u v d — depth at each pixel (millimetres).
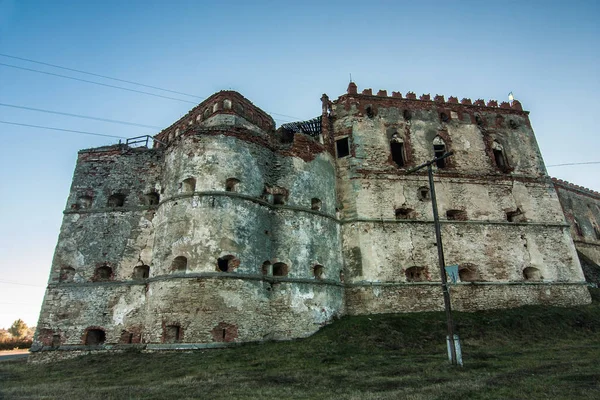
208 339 19109
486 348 20047
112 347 22094
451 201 29500
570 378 12547
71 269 24531
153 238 24531
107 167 26969
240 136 23875
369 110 31016
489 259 28391
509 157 32625
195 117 30828
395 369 15086
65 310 23453
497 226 29547
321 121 30438
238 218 21844
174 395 11703
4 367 21016
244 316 20266
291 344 19953
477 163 31438
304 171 26297
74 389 13352
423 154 30609
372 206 27984
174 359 17672
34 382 15664
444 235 28234
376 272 26219
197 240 20828
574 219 44656
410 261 26984
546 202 31828
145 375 15641
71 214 25781
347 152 30219
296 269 23500
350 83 31734
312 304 23359
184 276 20188
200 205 21562
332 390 11977
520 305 27609
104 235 25031
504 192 31016
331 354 18109
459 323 23422
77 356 21766
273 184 25016
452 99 33531
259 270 21922
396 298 25812
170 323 19578
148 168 26656
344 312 25453
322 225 25891
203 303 19609
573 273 29875
